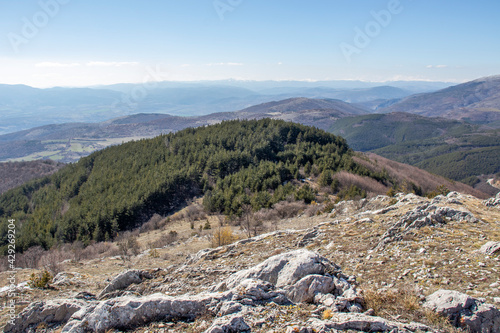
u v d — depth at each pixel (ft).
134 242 145.38
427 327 26.43
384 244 49.65
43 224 253.65
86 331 31.94
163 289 46.80
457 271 35.81
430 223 51.55
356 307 29.91
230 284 38.45
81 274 72.08
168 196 287.69
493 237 42.80
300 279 34.12
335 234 63.41
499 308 27.53
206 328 28.32
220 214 216.33
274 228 121.39
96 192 315.37
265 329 26.48
